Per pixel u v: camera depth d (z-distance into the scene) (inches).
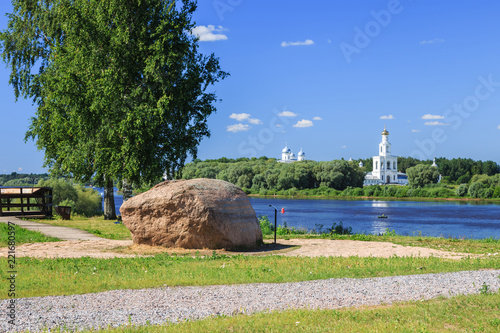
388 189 5118.1
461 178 7367.1
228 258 576.4
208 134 1284.4
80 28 1157.7
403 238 829.8
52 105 1222.9
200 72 1224.8
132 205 682.2
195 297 361.7
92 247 692.1
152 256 597.0
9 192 1221.1
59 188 2011.6
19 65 1418.6
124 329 281.3
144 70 1127.6
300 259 558.6
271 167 5816.9
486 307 333.4
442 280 417.4
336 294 369.7
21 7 1412.4
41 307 332.2
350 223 2177.7
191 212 649.0
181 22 1189.1
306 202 4234.7
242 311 325.4
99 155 1154.7
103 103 1117.1
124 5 1154.7
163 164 1232.8
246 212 698.2
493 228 1952.5
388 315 313.9
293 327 286.0
